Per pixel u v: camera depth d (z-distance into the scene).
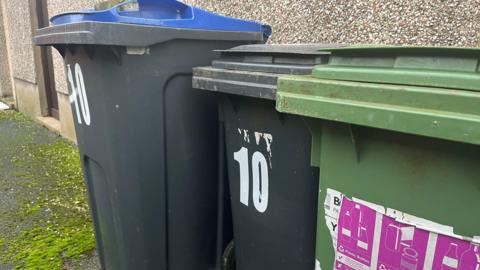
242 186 1.79
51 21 2.23
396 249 1.20
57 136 6.41
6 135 6.54
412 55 1.15
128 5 1.89
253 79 1.54
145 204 2.00
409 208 1.15
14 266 2.76
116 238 2.15
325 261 1.41
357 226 1.28
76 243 3.04
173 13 1.99
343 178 1.30
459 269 1.08
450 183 1.06
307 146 1.46
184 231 2.13
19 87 8.56
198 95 2.02
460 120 0.96
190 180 2.09
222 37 2.05
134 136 1.91
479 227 1.03
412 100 1.05
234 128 1.77
